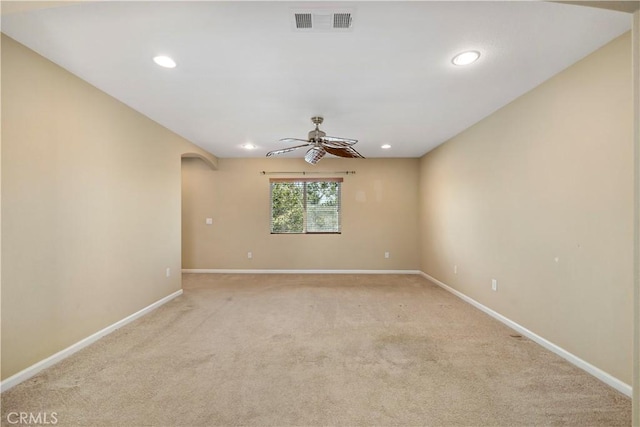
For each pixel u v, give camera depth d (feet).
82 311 8.40
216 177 19.17
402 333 9.50
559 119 7.88
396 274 18.90
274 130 13.05
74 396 6.16
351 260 19.19
